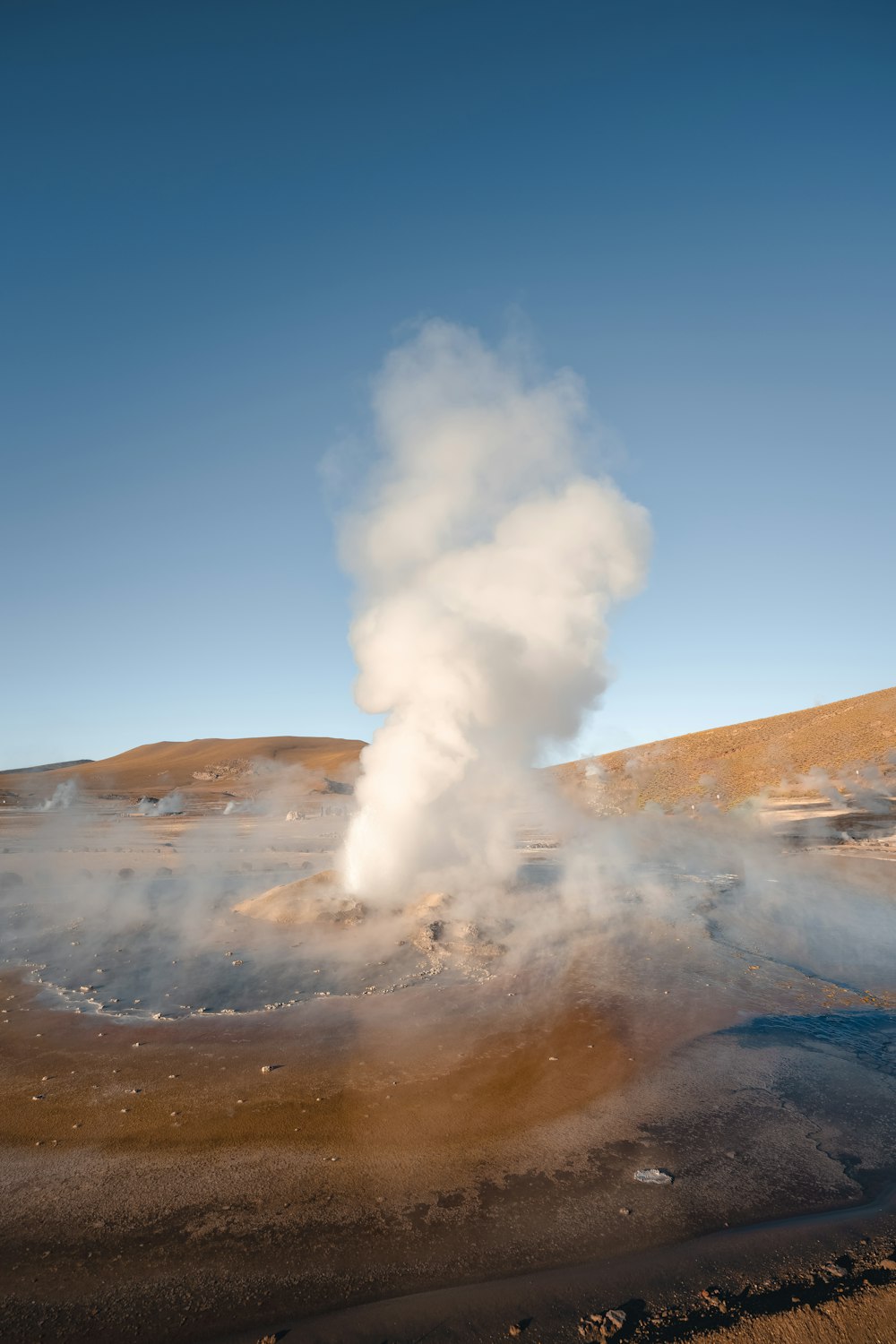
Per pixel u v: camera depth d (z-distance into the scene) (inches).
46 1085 289.9
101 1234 194.9
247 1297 170.6
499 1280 174.4
